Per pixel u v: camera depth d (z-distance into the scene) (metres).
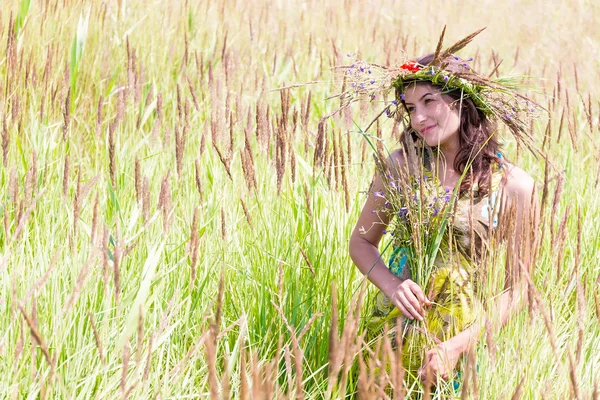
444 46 8.24
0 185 3.72
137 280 3.10
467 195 2.79
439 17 9.20
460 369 2.78
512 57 7.82
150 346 2.21
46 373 2.32
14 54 4.53
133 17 6.64
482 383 2.48
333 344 1.74
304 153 4.29
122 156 4.15
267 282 3.23
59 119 4.71
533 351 2.54
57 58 5.47
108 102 5.44
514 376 2.47
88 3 6.27
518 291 2.59
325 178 3.76
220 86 4.62
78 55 4.87
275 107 5.84
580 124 5.69
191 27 6.73
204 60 6.31
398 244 2.94
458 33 8.69
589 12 9.21
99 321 2.80
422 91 2.82
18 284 2.93
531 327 2.47
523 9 9.32
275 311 3.13
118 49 5.98
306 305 3.17
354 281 3.32
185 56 5.60
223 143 3.96
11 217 3.56
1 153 4.02
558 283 2.97
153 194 3.90
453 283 2.77
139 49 6.17
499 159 2.87
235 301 3.25
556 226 3.95
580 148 5.25
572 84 6.91
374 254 3.01
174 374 2.38
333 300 1.73
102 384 2.48
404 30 8.55
